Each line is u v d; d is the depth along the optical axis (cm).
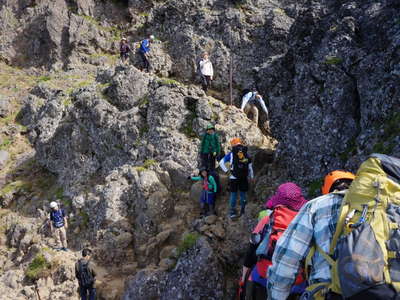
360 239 229
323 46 980
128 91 1580
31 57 2614
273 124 1401
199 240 919
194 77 1916
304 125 929
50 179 1739
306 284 332
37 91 2234
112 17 2553
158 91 1448
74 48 2450
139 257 1130
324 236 256
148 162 1337
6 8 2781
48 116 1903
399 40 787
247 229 930
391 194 243
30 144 2028
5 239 1483
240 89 1791
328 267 252
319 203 270
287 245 270
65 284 1124
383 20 895
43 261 1207
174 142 1342
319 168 864
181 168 1278
